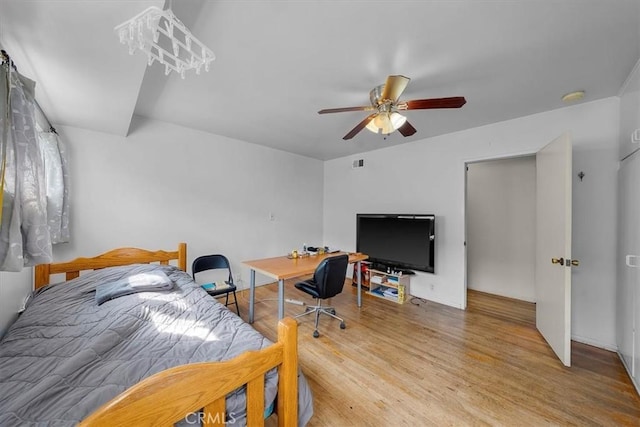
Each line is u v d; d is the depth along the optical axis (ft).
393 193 12.94
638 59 5.54
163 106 8.32
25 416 2.45
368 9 4.21
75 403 2.65
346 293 12.46
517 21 4.46
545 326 7.68
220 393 2.69
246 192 12.57
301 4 4.10
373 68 5.97
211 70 6.10
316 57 5.57
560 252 6.67
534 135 8.68
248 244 12.69
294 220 14.80
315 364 6.53
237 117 9.23
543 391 5.54
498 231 12.50
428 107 5.97
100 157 8.55
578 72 6.08
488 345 7.48
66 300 5.33
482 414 4.91
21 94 3.67
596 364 6.52
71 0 3.10
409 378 5.97
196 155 10.78
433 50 5.29
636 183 5.83
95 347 3.59
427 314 9.84
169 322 4.61
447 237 10.96
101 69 4.81
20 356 3.51
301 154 14.92
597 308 7.48
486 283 12.87
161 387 2.29
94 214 8.46
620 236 6.93
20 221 3.57
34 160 3.85
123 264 8.03
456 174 10.68
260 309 10.23
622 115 6.84
